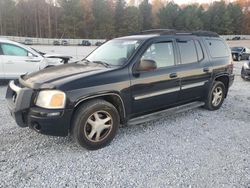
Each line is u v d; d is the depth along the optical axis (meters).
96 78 3.70
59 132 3.48
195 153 3.75
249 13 90.50
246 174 3.23
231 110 6.00
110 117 3.86
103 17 77.69
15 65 8.07
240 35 82.25
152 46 4.43
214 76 5.61
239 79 11.27
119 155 3.65
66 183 2.99
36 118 3.38
